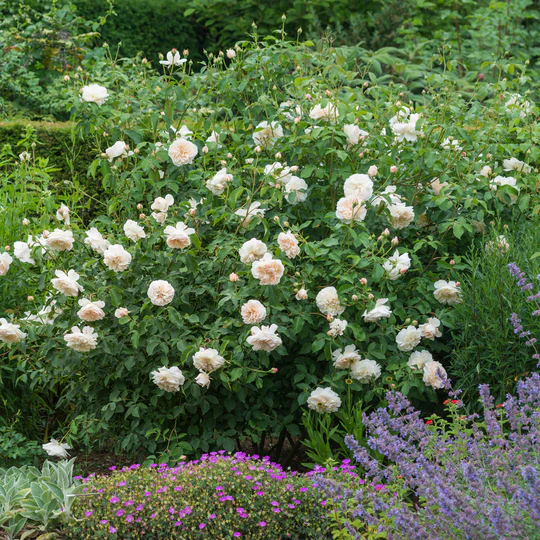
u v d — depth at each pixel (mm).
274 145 4504
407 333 4059
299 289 4035
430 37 10680
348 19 11078
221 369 3891
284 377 4211
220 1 11672
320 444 3930
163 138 4688
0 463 4219
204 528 3361
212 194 4242
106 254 3879
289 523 3404
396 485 3238
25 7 9625
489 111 5273
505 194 4535
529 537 2572
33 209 5262
